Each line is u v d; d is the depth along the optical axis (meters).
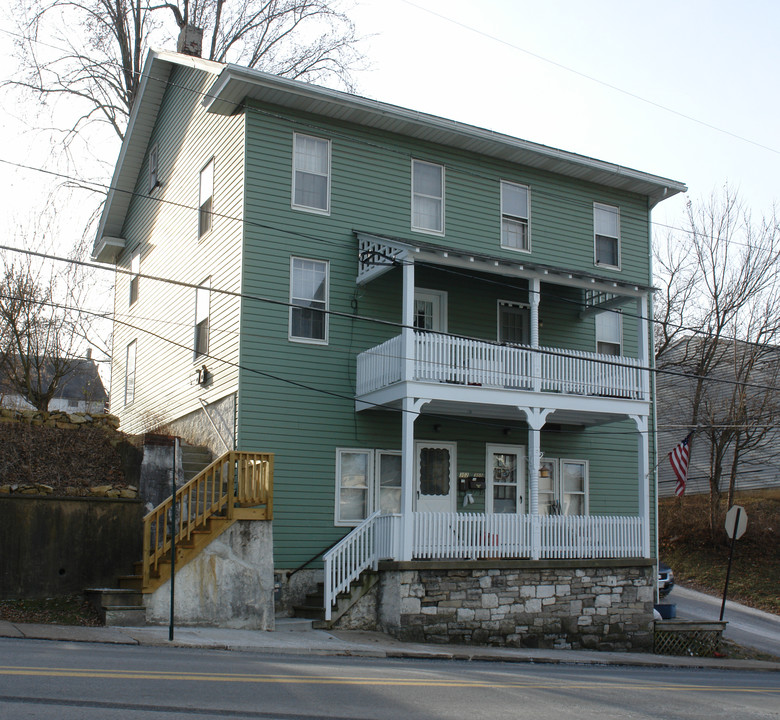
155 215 24.25
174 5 29.75
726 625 21.44
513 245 22.08
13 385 28.31
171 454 17.81
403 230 20.45
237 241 18.75
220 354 19.12
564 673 13.78
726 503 33.03
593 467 22.62
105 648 11.76
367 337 19.66
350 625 16.80
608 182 23.61
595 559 18.94
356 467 19.16
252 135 18.86
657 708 9.88
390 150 20.59
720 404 33.47
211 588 15.08
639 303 20.98
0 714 6.79
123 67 28.84
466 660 15.21
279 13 29.78
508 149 21.70
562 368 19.55
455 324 21.00
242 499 15.65
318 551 18.34
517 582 17.88
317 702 8.44
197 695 8.25
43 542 15.22
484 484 20.89
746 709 10.41
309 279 19.17
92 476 17.53
